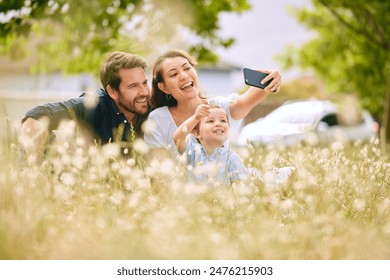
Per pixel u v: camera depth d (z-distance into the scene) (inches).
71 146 208.8
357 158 240.8
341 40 1071.0
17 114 698.2
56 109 230.5
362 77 1066.7
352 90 1126.4
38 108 229.0
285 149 243.1
